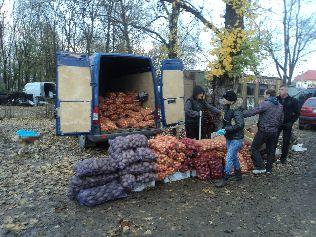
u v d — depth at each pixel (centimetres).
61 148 1013
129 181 602
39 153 942
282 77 3719
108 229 484
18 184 675
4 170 772
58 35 2806
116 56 916
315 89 2275
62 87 838
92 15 1562
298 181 732
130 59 973
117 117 991
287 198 623
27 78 4081
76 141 1124
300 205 590
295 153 1030
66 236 464
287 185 701
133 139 643
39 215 529
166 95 978
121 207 561
